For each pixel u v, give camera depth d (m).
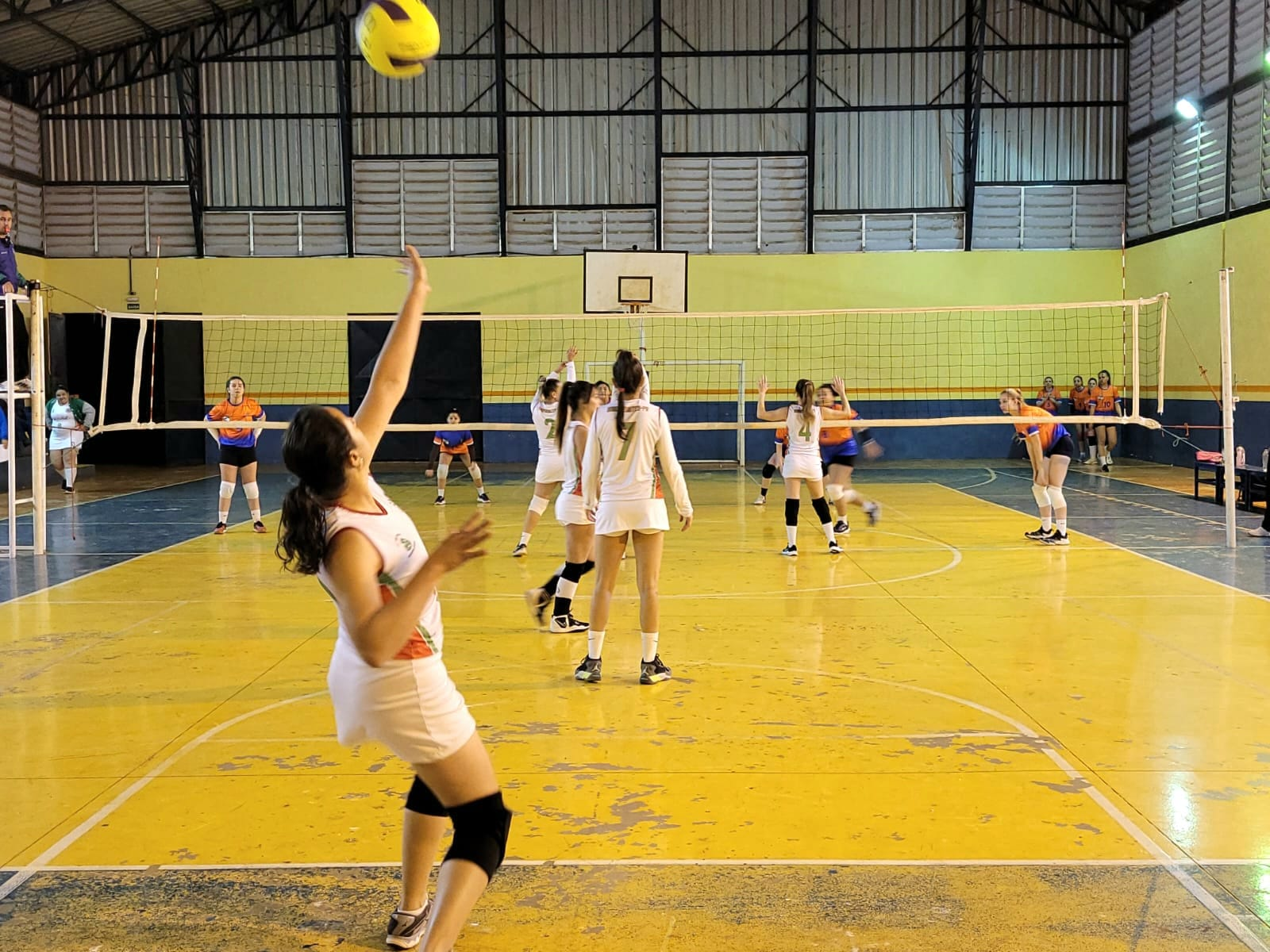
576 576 7.52
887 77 23.66
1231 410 11.18
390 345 3.35
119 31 22.59
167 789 4.56
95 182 23.95
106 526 13.52
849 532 12.60
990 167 23.80
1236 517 13.56
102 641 7.30
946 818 4.21
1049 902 3.50
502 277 24.09
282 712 5.67
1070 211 23.88
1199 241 20.75
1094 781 4.59
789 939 3.27
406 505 15.95
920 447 24.28
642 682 6.20
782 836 4.04
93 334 24.30
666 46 23.64
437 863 3.88
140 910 3.49
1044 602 8.46
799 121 23.77
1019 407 11.49
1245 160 19.28
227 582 9.54
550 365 24.25
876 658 6.74
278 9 23.48
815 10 23.17
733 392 24.19
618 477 6.13
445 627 7.73
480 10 23.55
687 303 24.00
